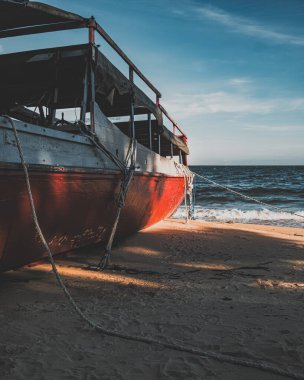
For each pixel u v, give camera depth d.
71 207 5.32
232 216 17.05
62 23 6.27
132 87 7.52
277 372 2.59
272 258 7.07
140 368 2.69
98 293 4.65
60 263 6.34
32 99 7.62
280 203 24.09
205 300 4.32
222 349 2.98
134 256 7.15
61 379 2.53
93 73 6.06
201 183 50.78
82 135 5.88
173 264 6.52
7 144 4.21
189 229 11.11
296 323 3.50
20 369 2.66
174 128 12.27
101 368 2.69
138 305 4.14
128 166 7.50
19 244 4.71
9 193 4.12
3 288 4.83
